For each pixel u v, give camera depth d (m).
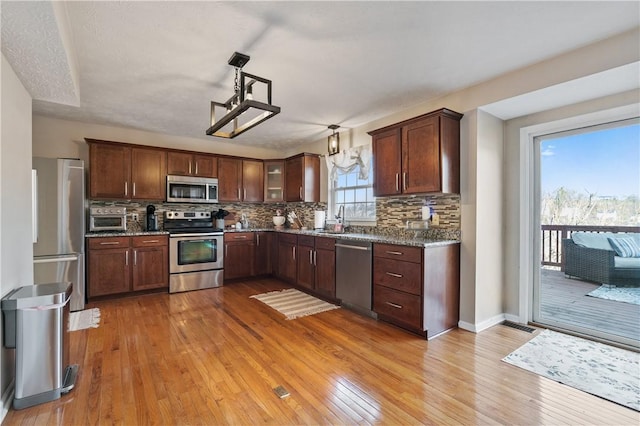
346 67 2.59
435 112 2.94
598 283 2.82
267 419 1.71
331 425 1.66
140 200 4.54
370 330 2.98
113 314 3.39
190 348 2.57
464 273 3.05
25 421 1.68
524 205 3.14
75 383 2.04
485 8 1.85
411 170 3.17
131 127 4.45
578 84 2.40
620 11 1.87
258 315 3.40
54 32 1.61
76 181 3.56
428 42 2.22
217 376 2.14
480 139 2.99
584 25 2.02
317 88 3.02
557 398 1.90
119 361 2.34
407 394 1.94
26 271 2.28
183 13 1.88
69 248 3.50
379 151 3.53
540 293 3.14
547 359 2.39
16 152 2.07
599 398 1.90
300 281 4.44
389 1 1.78
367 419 1.71
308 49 2.31
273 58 2.44
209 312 3.49
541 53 2.37
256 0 1.76
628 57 2.08
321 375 2.16
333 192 4.96
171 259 4.31
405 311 2.92
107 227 4.08
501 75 2.74
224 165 5.13
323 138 5.09
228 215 5.48
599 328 2.79
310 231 4.61
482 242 3.02
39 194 3.36
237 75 2.52
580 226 2.94
